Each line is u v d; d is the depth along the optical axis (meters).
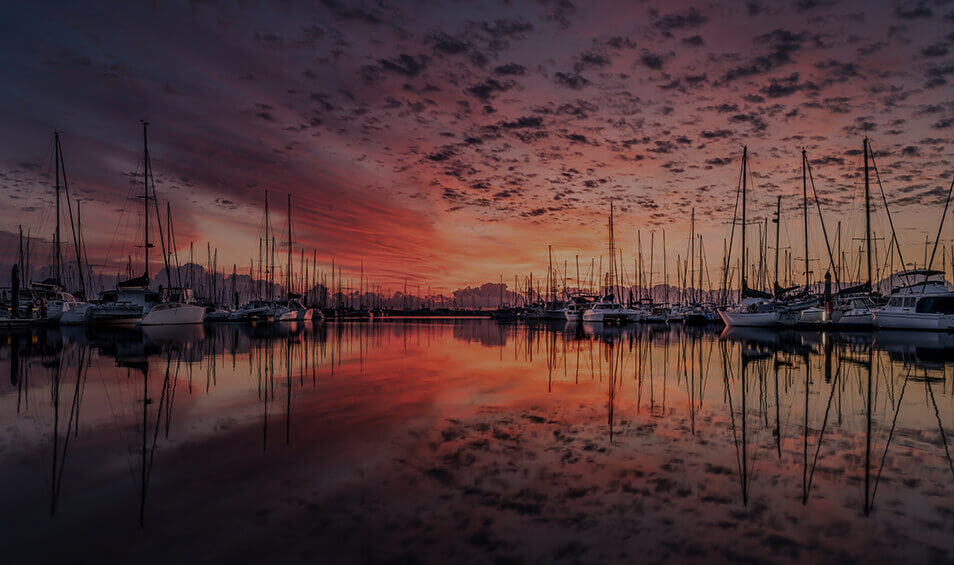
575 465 5.20
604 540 3.52
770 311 38.44
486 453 5.61
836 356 17.48
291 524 3.74
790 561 3.26
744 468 5.15
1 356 16.58
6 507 4.06
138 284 40.19
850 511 4.08
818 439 6.34
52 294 40.16
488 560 3.22
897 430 6.82
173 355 17.31
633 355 18.34
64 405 8.36
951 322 31.72
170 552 3.32
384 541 3.47
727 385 10.88
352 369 13.66
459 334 35.25
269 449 5.73
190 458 5.38
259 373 12.73
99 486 4.54
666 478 4.82
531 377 12.16
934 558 3.32
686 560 3.25
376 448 5.80
